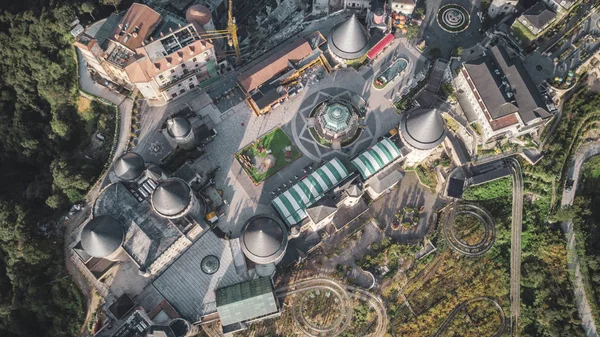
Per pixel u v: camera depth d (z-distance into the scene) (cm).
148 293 11775
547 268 12719
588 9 13775
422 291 12419
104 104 13738
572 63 13288
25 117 14562
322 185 12356
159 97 13638
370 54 13900
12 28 14050
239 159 13138
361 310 12088
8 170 14588
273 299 11238
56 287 11819
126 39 12912
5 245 12294
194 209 11888
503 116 12400
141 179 11894
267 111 13650
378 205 13025
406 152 12594
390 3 14400
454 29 14488
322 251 12550
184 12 14900
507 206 13125
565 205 13038
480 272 12594
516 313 12469
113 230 10825
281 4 15088
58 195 12588
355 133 13388
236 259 12025
